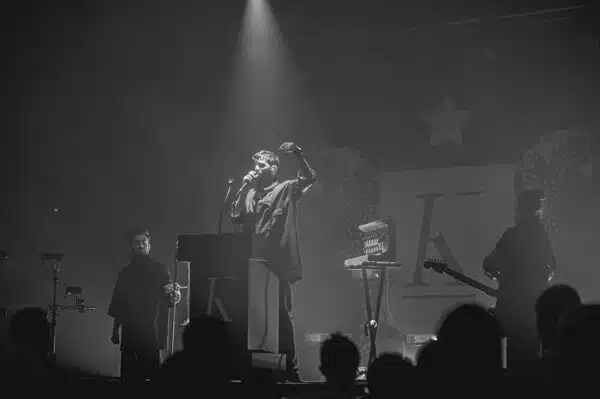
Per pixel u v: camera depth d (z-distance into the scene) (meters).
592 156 9.71
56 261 9.23
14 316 3.88
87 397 4.94
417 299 10.04
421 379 3.05
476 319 2.79
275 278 6.15
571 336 2.66
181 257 6.01
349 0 10.25
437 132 10.37
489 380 2.82
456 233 10.07
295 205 6.41
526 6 9.93
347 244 10.44
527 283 5.85
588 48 9.89
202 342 3.20
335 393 3.37
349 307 10.21
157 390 3.32
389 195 10.43
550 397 2.79
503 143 10.12
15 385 3.76
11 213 10.67
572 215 9.66
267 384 4.24
